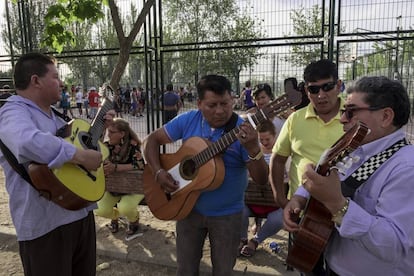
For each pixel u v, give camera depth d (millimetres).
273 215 3404
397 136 1515
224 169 2348
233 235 2459
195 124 2582
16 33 7570
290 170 2623
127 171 3850
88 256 2559
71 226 2342
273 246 3678
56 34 4457
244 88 6055
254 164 2256
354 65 5992
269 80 5852
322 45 5090
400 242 1368
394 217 1395
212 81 2287
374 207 1484
